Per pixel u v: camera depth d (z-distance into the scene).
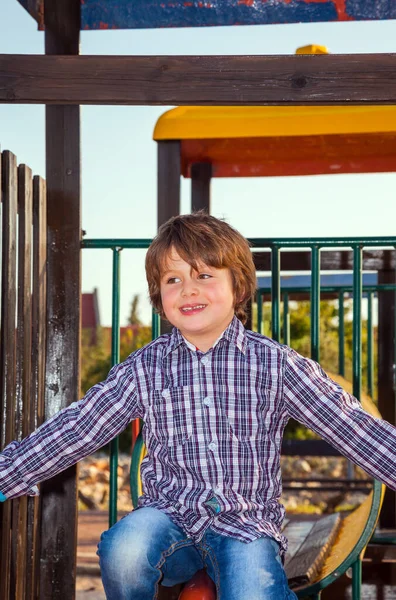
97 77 2.29
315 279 2.66
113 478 2.64
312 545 3.04
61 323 2.53
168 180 3.40
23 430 2.43
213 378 1.95
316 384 1.93
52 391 2.52
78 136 2.54
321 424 1.92
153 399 1.97
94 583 4.12
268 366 1.96
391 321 4.23
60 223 2.54
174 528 1.88
